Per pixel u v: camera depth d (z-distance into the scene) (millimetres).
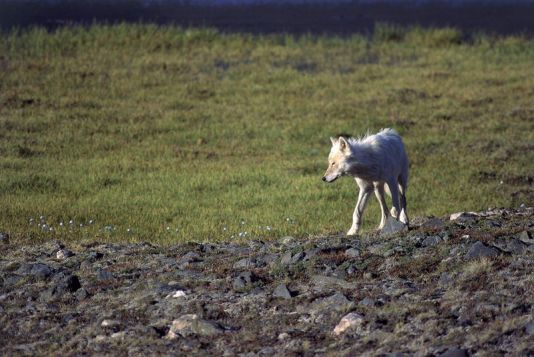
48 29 139875
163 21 166000
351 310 27797
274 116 85312
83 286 33719
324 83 99250
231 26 160125
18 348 27625
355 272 32125
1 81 93375
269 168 66812
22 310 31328
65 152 71750
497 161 69750
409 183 62219
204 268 35062
